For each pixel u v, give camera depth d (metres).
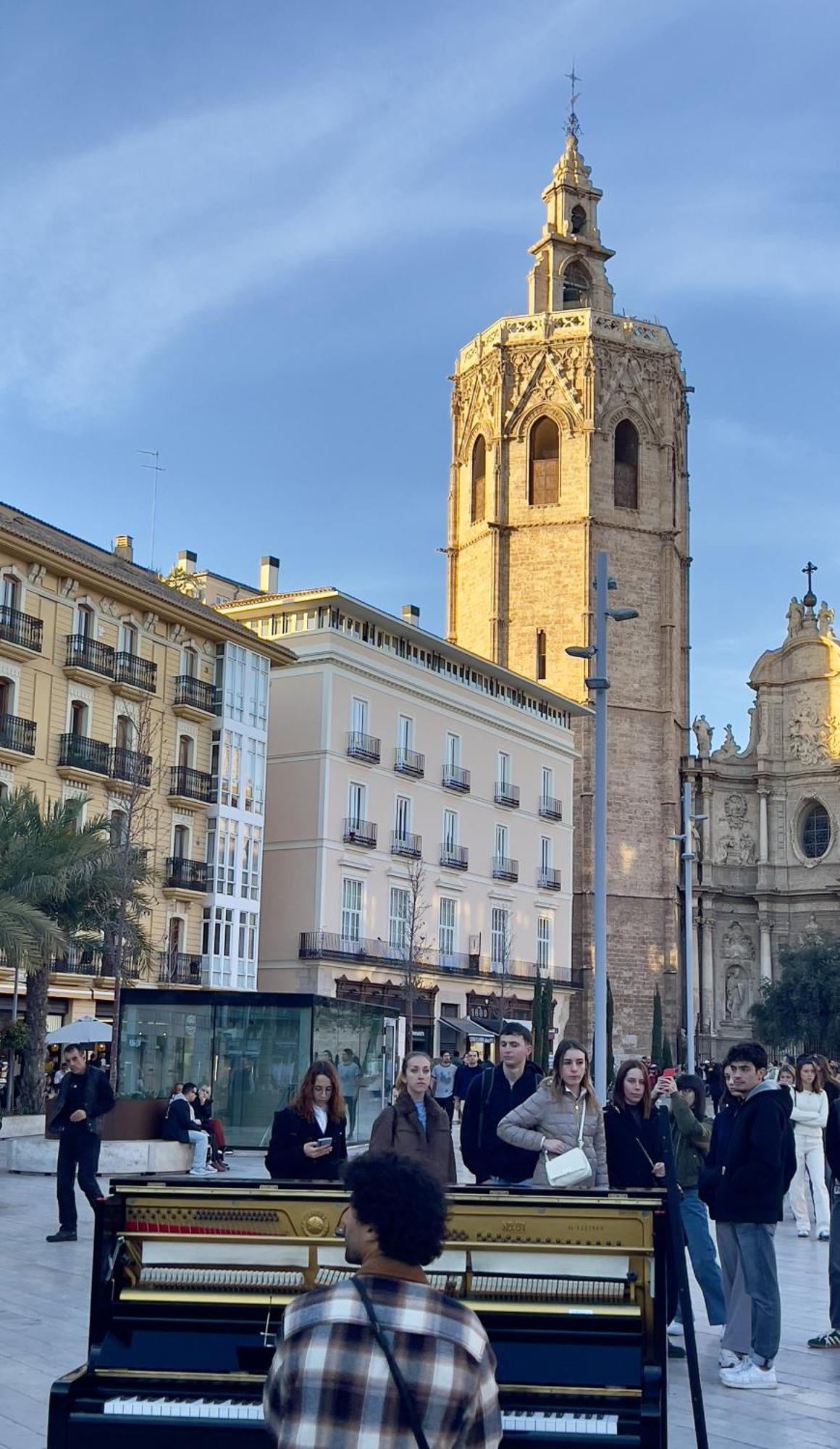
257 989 68.62
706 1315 16.69
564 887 86.81
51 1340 13.74
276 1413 4.94
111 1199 8.00
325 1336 4.90
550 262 104.31
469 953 77.75
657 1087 13.14
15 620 53.78
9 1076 46.50
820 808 98.25
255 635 66.25
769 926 97.12
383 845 72.12
